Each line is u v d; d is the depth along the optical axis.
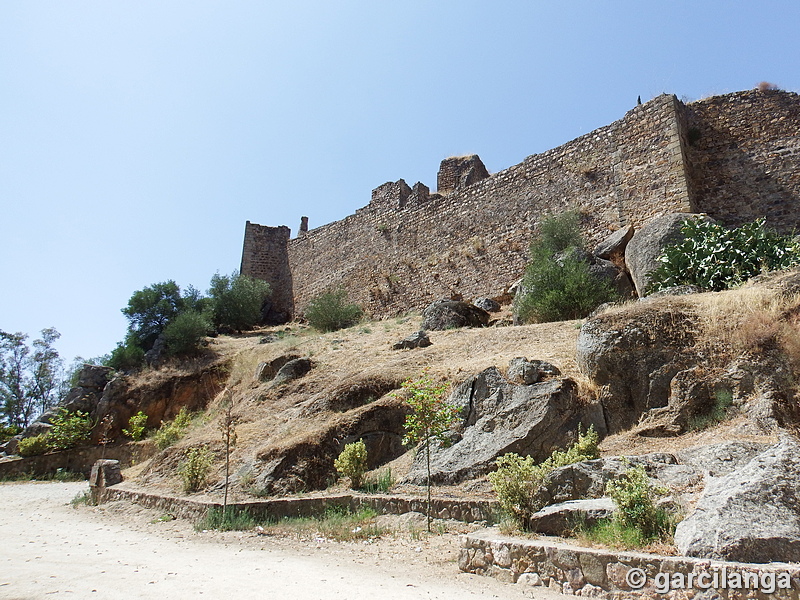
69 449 27.42
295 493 12.38
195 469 13.77
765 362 10.32
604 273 21.20
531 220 27.31
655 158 23.27
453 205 31.56
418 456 12.52
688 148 23.34
